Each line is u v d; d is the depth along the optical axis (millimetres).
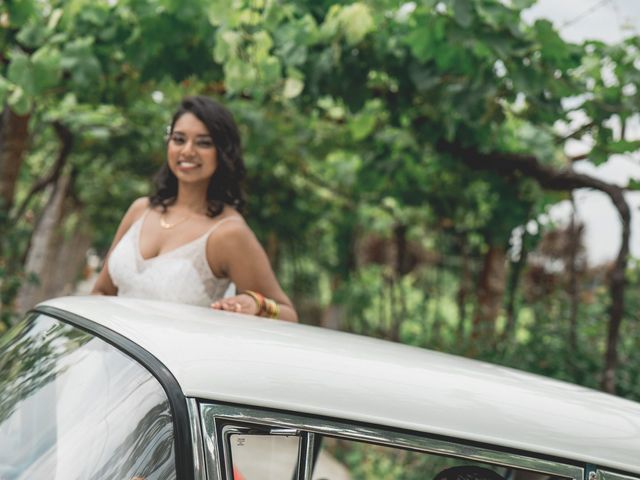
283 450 2193
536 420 2230
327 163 9555
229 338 2211
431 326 8992
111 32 5242
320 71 5047
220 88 7133
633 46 5113
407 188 7102
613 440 2268
